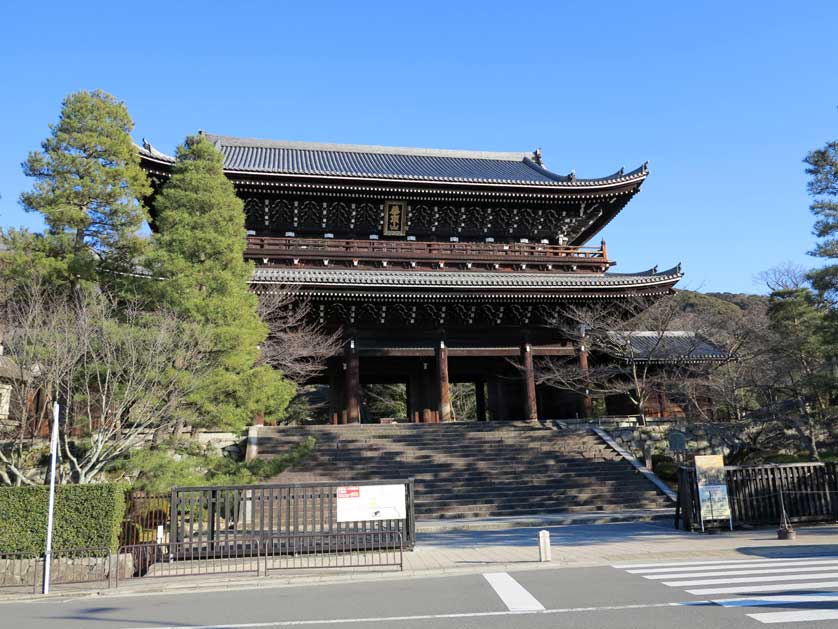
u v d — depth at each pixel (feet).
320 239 118.93
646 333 129.18
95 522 50.14
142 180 68.69
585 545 55.01
